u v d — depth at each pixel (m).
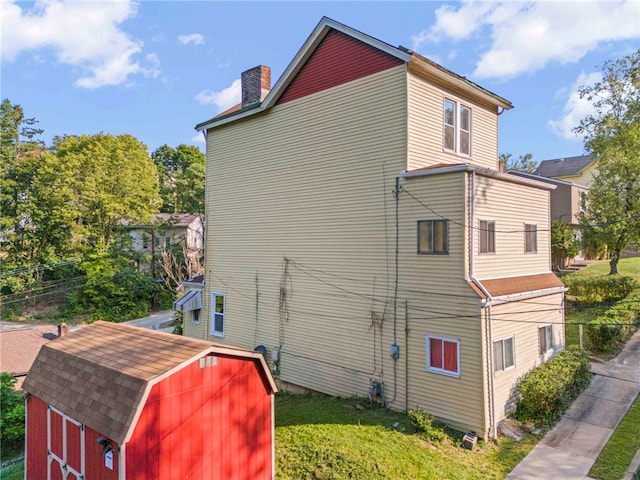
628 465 8.62
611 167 22.70
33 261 34.56
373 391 11.74
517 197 12.36
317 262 13.41
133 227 38.97
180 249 37.53
